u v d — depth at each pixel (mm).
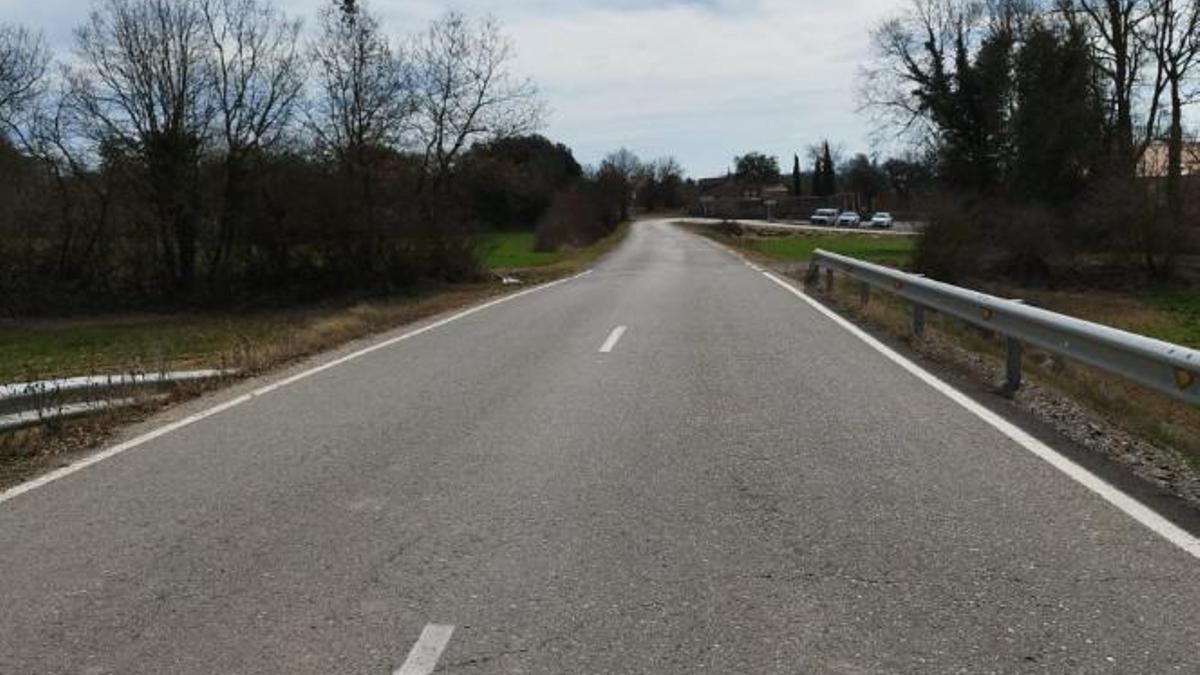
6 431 8594
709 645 4191
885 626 4336
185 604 4746
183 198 35594
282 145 36000
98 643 4348
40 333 29125
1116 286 41094
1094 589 4684
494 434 8156
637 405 9227
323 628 4438
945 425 8148
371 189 35000
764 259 41219
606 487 6531
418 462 7289
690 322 16141
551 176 105375
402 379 11156
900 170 123938
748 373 10875
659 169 187875
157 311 35812
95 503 6484
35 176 36625
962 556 5145
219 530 5840
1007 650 4086
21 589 4992
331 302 34312
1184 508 5871
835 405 9047
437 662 4086
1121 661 3971
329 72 34406
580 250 64000
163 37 35156
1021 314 9258
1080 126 46188
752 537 5504
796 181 175125
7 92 35312
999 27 51719
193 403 10141
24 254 36406
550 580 4938
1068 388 9867
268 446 7957
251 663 4117
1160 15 47375
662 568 5066
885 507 5988
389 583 4945
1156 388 7062
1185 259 43375
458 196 36500
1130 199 41219
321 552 5414
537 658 4105
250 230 35906
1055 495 6160
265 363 12727
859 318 16281
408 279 35156
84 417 9336
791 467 6922
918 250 39719
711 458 7215
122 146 35625
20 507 6453
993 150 51562
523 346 13695
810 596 4680
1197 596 4574
